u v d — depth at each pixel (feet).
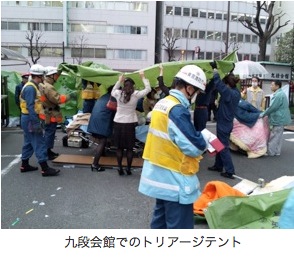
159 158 9.16
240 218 12.09
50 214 14.23
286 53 69.10
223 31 155.12
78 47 140.67
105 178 19.25
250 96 30.45
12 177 19.12
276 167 22.86
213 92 23.95
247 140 25.58
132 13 142.51
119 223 13.46
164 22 146.92
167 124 8.93
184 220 9.39
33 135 19.01
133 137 19.60
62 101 22.20
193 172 9.20
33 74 18.74
